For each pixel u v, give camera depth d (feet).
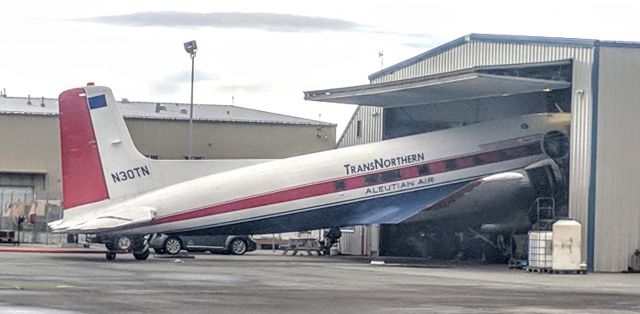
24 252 162.91
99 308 73.72
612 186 151.02
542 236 143.13
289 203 157.28
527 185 169.27
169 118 258.16
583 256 150.00
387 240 189.26
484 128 169.99
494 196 169.37
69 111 147.95
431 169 166.40
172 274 114.01
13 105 269.23
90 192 148.25
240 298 85.15
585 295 98.94
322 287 100.42
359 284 106.42
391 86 163.32
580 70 152.56
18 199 246.88
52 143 255.09
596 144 150.30
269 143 264.31
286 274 120.98
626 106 151.64
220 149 261.03
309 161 160.45
